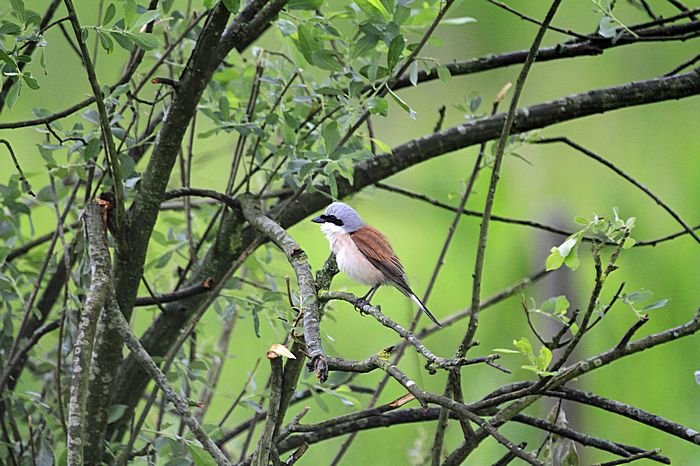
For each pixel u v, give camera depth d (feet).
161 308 28.32
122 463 25.36
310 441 26.40
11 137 53.16
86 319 22.22
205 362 29.07
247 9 25.58
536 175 61.87
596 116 67.46
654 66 65.92
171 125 25.45
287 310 28.04
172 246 31.83
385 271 30.19
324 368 19.08
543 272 32.09
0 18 30.37
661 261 55.62
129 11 23.04
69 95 53.52
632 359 50.39
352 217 30.94
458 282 53.88
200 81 25.04
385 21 25.72
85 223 25.18
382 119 56.95
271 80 28.27
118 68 54.75
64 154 42.93
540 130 30.53
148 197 26.12
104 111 23.63
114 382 26.61
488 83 62.59
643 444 46.44
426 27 29.66
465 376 46.24
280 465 22.35
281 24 26.55
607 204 59.82
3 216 29.43
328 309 33.63
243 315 29.14
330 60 25.34
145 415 25.64
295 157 26.89
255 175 33.60
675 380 49.55
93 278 23.06
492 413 24.39
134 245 26.27
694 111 68.28
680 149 65.16
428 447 32.09
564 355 20.75
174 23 30.45
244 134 27.27
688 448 46.03
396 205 56.29
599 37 29.17
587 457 41.96
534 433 42.39
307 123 29.19
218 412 45.34
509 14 62.69
